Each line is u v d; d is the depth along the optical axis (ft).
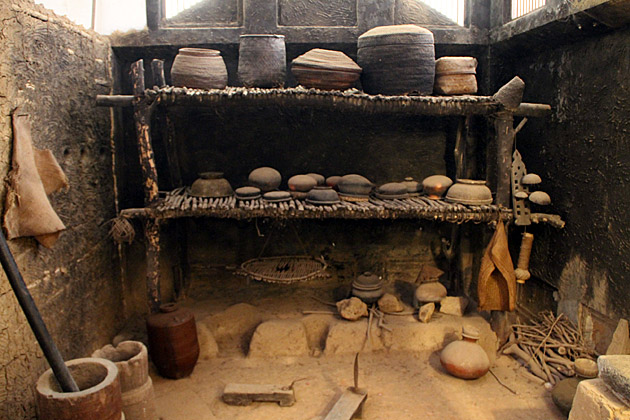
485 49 11.69
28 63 7.35
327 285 12.92
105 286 10.43
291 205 9.81
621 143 8.43
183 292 12.16
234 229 12.51
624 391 4.88
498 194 10.03
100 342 10.02
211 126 11.89
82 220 9.32
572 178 9.75
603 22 8.32
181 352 9.34
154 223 9.70
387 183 11.82
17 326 6.75
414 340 10.62
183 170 12.05
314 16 11.35
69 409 5.79
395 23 11.56
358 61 10.53
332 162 12.32
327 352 10.53
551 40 9.89
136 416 7.42
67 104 8.77
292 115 11.94
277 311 11.56
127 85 11.61
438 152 12.48
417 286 12.07
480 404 8.77
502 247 10.02
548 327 10.32
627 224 8.36
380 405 8.72
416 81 10.02
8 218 6.58
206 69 9.70
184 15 11.25
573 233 9.78
